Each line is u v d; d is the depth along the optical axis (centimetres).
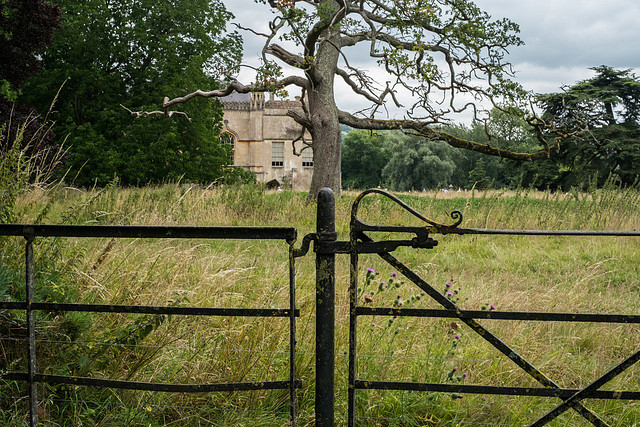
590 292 616
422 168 7012
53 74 2853
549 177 4619
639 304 564
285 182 1983
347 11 1700
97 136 2898
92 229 246
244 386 250
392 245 237
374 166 8506
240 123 6906
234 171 3472
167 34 3077
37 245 374
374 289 479
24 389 309
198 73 3025
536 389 239
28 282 255
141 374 319
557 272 754
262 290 441
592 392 236
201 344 343
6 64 1673
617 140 4428
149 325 317
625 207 1170
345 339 365
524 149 6353
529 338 421
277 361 334
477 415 318
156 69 3052
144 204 1042
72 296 350
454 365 354
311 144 2006
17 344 318
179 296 370
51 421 289
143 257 468
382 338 382
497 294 552
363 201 1404
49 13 1705
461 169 7456
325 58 1977
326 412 243
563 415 323
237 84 1864
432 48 1984
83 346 325
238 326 353
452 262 817
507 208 1220
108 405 304
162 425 298
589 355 422
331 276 242
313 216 1398
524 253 887
